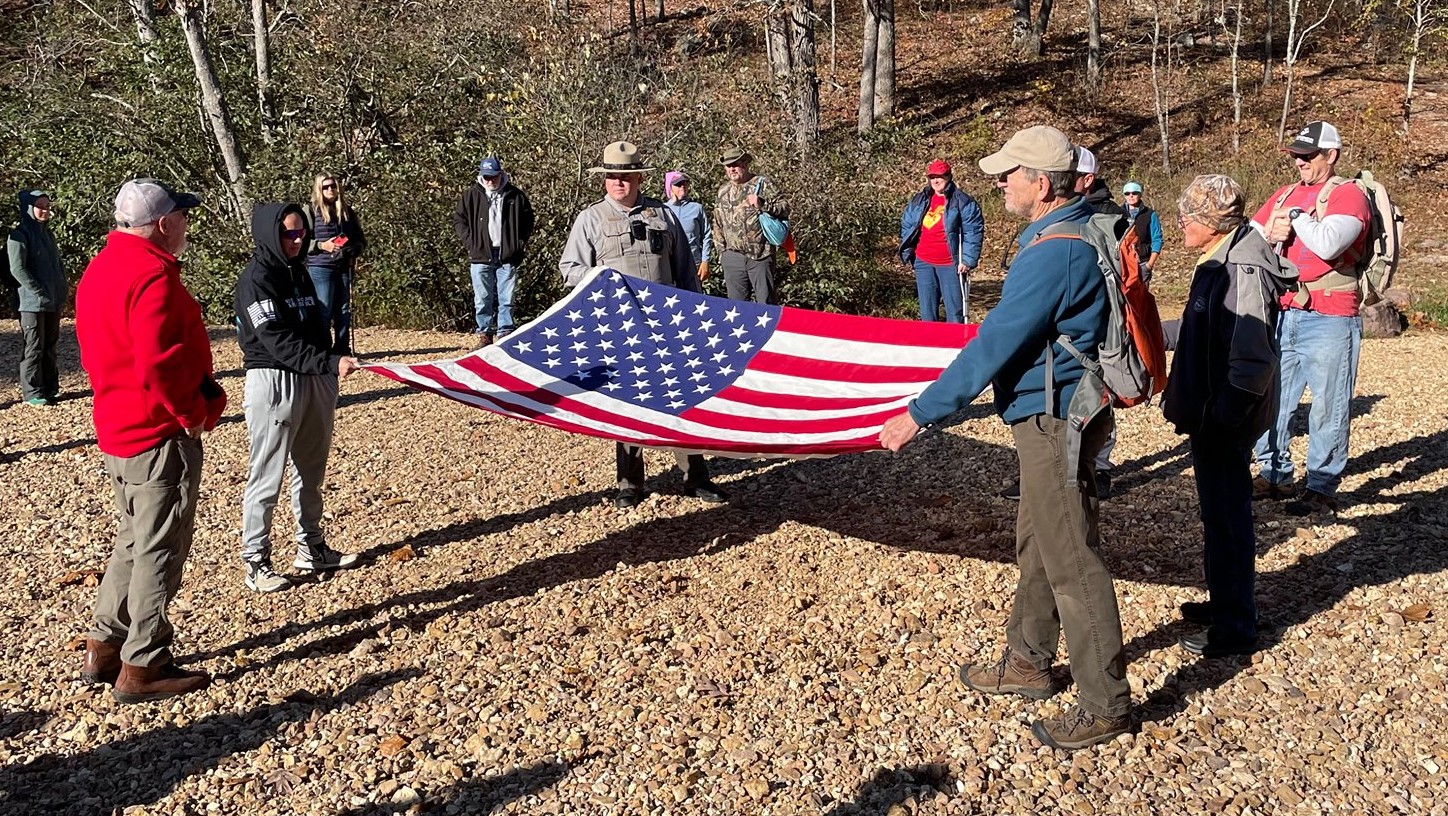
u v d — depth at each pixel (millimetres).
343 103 15016
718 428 5562
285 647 4762
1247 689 4297
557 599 5242
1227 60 30047
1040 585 4125
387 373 4910
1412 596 5059
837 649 4719
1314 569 5418
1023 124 27484
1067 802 3623
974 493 6781
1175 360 4523
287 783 3752
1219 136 26062
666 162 14977
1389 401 8906
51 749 3986
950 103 29156
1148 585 5293
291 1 17578
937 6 36906
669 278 6340
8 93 17094
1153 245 9305
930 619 4980
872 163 16594
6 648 4789
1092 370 3621
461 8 15859
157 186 4172
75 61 18938
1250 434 4387
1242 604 4488
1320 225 5648
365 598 5273
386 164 14070
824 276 16047
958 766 3836
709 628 4930
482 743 3980
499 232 11484
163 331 4020
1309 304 5527
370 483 7016
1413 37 27016
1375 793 3662
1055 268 3525
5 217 16328
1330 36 31047
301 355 4984
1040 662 4223
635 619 5031
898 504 6609
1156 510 6363
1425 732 3996
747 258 10484
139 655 4250
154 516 4195
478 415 8781
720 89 16438
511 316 11773
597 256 6230
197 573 5578
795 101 16891
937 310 11297
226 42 16406
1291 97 27500
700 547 5934
